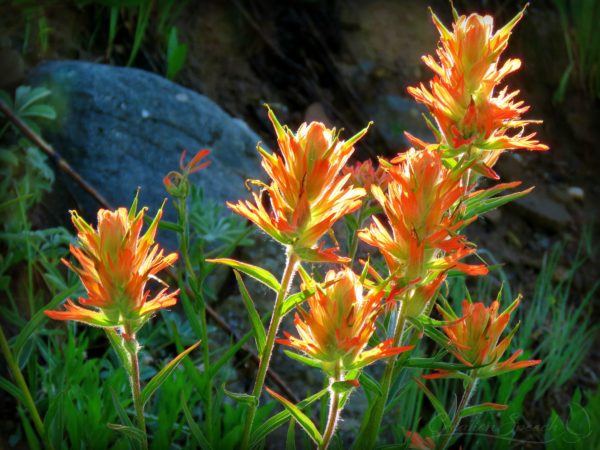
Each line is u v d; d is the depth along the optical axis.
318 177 0.52
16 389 0.61
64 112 0.96
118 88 1.00
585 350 1.08
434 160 0.54
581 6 1.47
